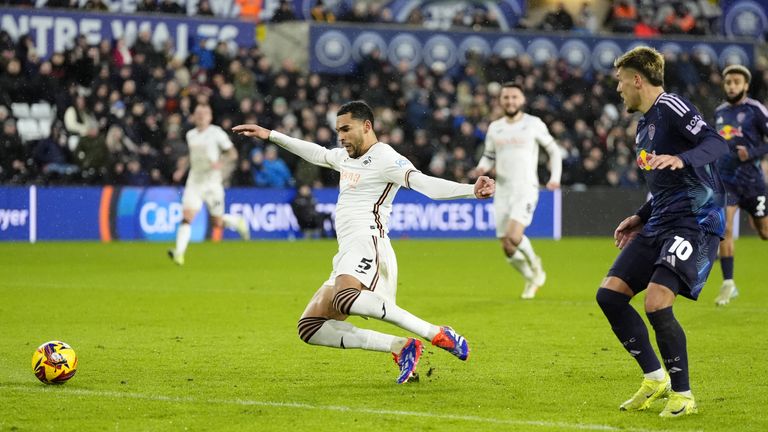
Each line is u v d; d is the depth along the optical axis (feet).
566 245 257.96
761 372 89.45
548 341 107.76
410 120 288.92
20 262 199.21
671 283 71.46
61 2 284.82
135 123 261.24
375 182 82.64
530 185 148.66
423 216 279.69
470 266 200.64
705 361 95.25
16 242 246.27
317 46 301.02
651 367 73.92
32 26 272.31
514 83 149.38
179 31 286.25
